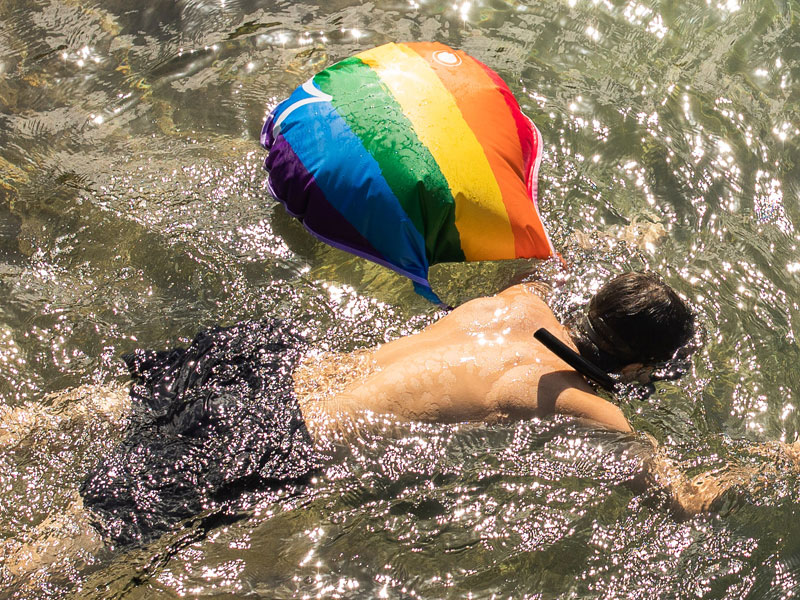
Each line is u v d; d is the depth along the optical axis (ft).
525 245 8.76
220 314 9.00
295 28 13.48
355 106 8.95
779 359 9.05
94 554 6.84
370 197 8.57
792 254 10.41
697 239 10.38
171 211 10.22
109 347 8.64
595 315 7.22
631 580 7.01
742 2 13.94
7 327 8.84
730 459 7.79
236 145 11.34
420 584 6.96
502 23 13.70
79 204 10.35
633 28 13.64
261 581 6.87
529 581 6.98
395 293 9.18
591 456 7.14
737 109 12.32
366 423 7.16
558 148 11.47
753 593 7.05
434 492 7.22
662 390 8.29
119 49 13.08
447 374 7.18
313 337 8.57
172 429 7.40
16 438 7.55
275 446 7.14
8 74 12.62
